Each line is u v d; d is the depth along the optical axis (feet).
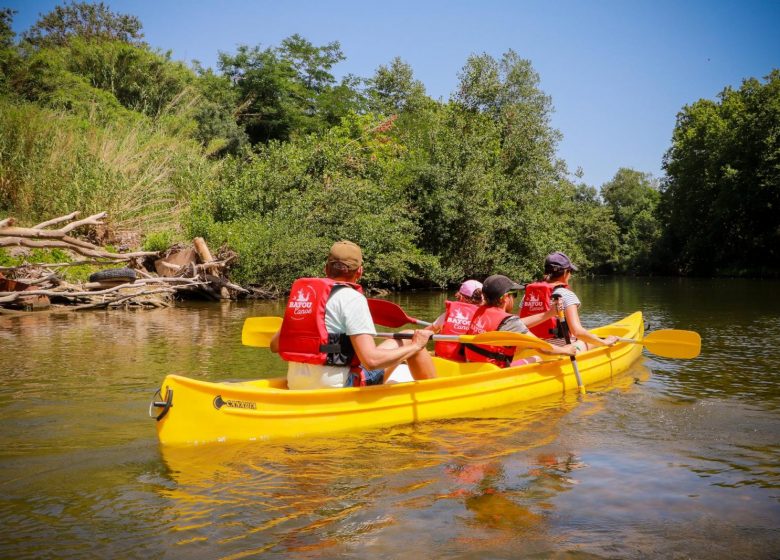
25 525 8.74
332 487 10.19
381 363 13.07
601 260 185.16
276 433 12.57
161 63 97.09
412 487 10.23
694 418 14.83
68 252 43.01
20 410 14.57
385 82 129.49
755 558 8.05
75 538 8.36
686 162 137.28
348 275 13.42
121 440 12.41
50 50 93.76
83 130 57.57
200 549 8.09
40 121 51.75
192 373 19.11
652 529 8.84
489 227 69.97
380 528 8.74
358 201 57.16
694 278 124.36
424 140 74.59
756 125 118.11
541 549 8.20
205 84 107.45
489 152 77.25
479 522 8.98
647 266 163.63
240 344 24.85
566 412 15.40
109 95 81.66
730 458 11.87
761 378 19.53
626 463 11.55
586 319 36.52
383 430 13.50
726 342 26.91
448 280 68.08
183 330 29.04
